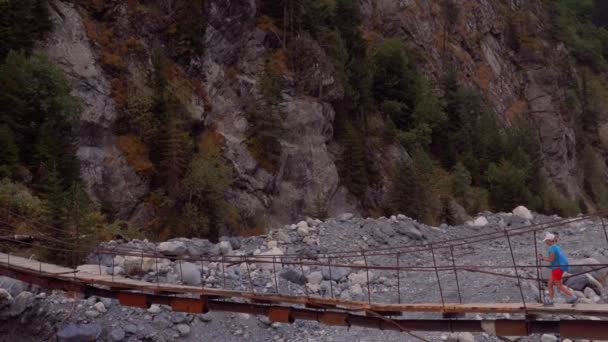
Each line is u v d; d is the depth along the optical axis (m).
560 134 98.75
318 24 62.72
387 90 72.62
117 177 37.00
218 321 15.66
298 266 19.25
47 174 28.55
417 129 69.00
